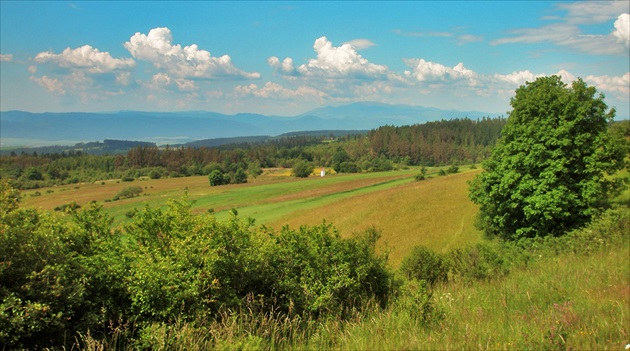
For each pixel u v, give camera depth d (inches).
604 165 940.6
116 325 217.6
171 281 215.0
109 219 269.0
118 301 224.7
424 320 240.2
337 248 317.1
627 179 960.9
